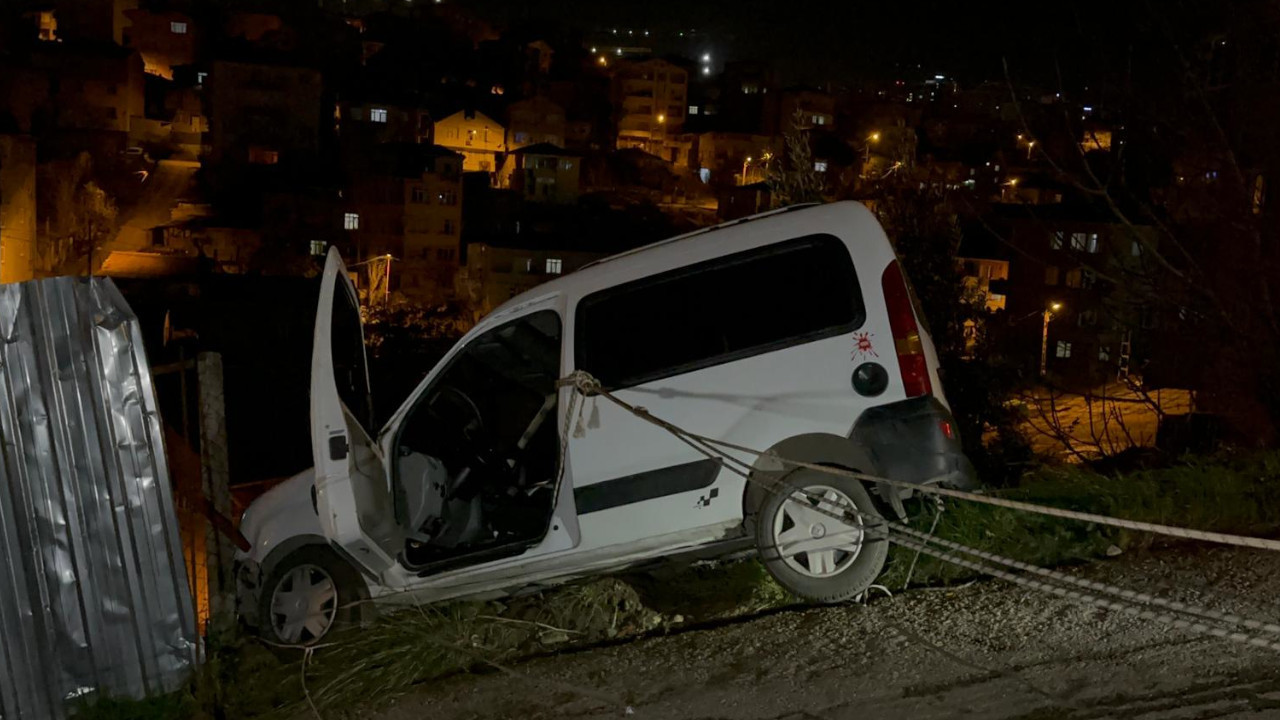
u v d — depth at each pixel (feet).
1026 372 33.91
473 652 17.97
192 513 19.38
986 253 99.35
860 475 16.14
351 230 220.02
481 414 23.67
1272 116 27.61
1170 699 13.47
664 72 353.51
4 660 16.85
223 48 266.98
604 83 361.71
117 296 17.65
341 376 19.44
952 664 15.33
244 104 254.27
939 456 17.56
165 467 17.78
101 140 240.32
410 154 225.97
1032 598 17.33
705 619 18.72
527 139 300.81
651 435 18.37
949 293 34.45
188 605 17.88
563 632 18.51
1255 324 28.22
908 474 17.54
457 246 224.33
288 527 19.95
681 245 19.06
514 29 369.09
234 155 252.83
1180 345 30.78
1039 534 19.77
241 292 168.76
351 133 250.57
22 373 17.10
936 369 18.72
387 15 361.10
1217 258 28.68
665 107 355.15
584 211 247.29
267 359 110.73
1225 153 27.35
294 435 75.51
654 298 18.70
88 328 17.44
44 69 252.42
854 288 18.01
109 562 17.44
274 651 19.27
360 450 18.61
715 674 16.08
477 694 16.55
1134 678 14.19
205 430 19.40
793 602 18.62
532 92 336.90
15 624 16.93
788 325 18.21
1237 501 21.16
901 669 15.37
